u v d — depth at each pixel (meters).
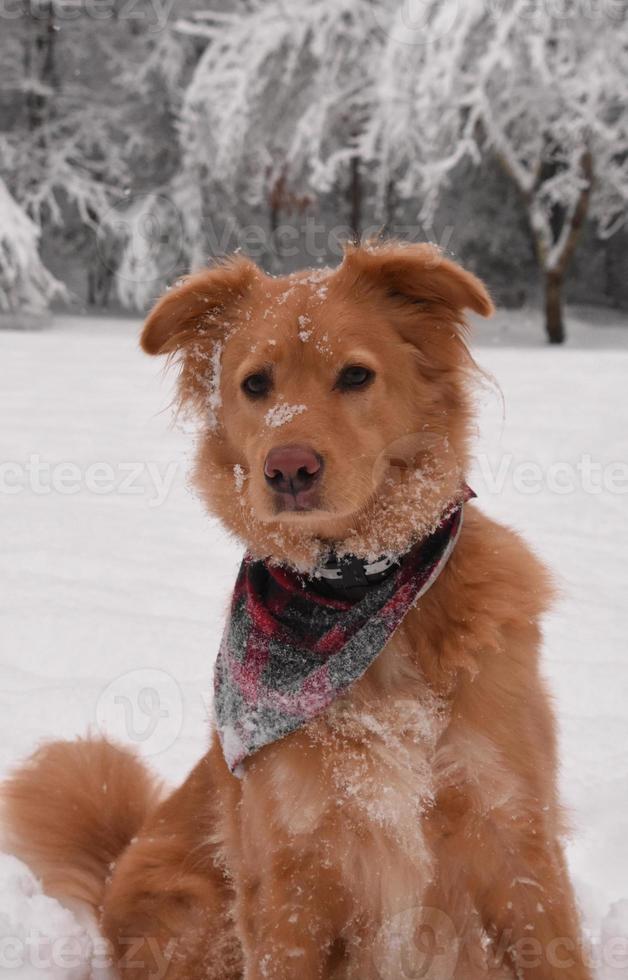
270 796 2.77
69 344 18.36
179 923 3.16
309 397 2.85
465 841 2.71
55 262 30.69
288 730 2.72
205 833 3.19
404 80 21.66
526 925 2.71
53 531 6.84
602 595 5.62
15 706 4.40
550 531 6.72
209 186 26.91
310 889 2.78
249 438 2.95
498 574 2.83
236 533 3.03
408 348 3.02
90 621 5.24
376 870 2.74
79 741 3.63
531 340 24.16
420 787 2.68
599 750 4.07
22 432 9.68
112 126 28.83
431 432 2.98
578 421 9.80
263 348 2.95
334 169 23.19
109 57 28.73
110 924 3.24
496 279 29.61
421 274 3.03
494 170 27.44
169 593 5.72
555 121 22.72
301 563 2.87
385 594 2.78
